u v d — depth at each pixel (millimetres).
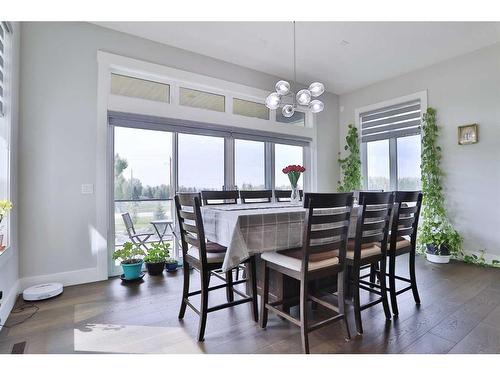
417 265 3459
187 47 3535
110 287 2719
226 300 2408
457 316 2043
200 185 3762
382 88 4688
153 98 3432
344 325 1748
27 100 2623
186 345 1687
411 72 4297
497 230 3422
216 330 1872
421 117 4141
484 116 3531
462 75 3732
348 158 5129
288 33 3207
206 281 1794
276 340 1741
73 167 2844
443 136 3914
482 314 2074
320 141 5082
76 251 2844
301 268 1618
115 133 3172
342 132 5324
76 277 2826
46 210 2701
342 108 5344
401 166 4492
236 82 4031
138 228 3311
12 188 2320
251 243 1747
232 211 1997
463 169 3715
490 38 3324
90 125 2943
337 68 4195
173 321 2002
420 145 4230
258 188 4352
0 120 2141
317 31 3168
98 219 2959
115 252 2881
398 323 1942
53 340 1744
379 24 3023
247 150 4262
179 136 3611
